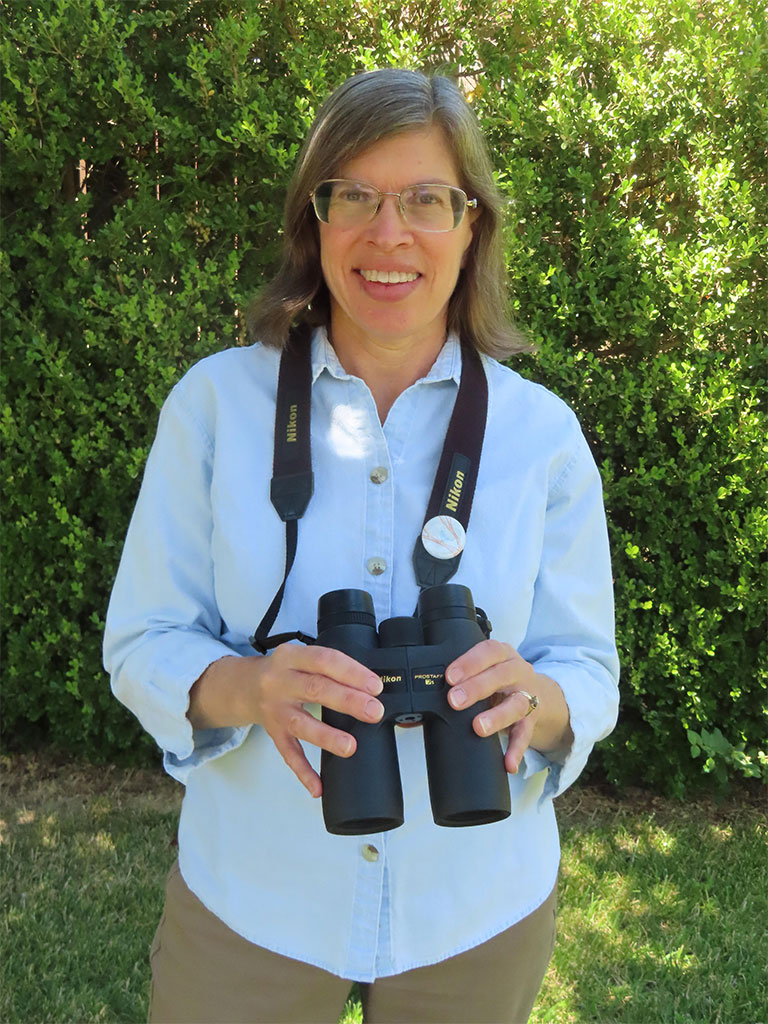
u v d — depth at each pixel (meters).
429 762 1.07
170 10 3.21
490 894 1.30
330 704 1.02
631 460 3.34
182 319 3.30
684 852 3.27
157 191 3.45
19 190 3.43
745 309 3.21
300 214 1.38
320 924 1.27
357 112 1.24
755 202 3.16
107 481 3.42
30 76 3.17
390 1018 1.33
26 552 3.55
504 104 3.16
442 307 1.33
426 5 3.30
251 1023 1.31
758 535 3.19
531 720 1.15
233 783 1.31
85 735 3.68
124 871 3.13
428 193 1.26
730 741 3.48
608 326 3.18
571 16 3.21
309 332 1.41
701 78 3.12
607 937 2.80
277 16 3.25
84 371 3.46
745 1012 2.54
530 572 1.32
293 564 1.26
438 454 1.34
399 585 1.27
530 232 3.18
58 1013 2.49
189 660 1.25
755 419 3.15
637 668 3.37
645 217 3.27
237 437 1.32
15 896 2.97
